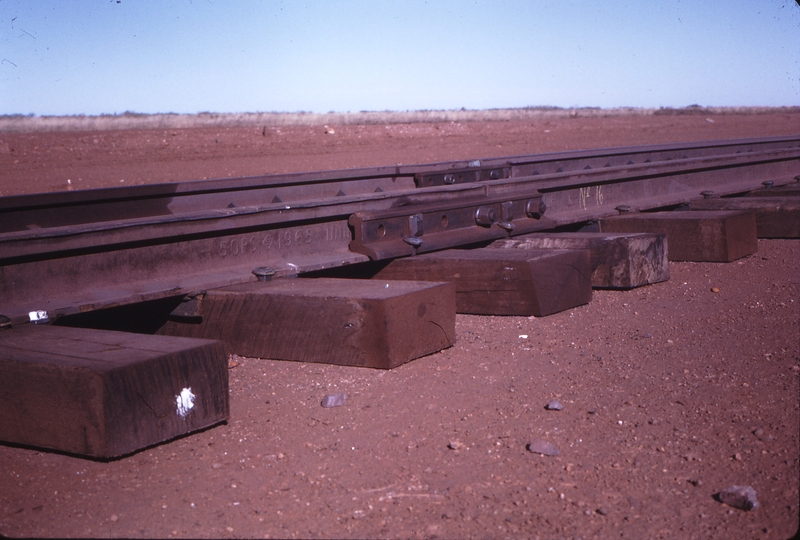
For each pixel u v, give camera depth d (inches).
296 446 152.3
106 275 210.7
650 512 122.3
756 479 131.4
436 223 288.0
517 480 134.3
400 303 198.7
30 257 194.9
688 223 338.6
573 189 375.2
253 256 246.5
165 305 226.7
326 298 201.8
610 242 288.7
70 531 120.4
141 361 148.8
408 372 195.2
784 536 112.6
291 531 119.2
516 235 313.7
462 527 119.1
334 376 193.6
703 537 114.3
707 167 464.4
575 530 117.4
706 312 249.4
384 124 1759.4
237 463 145.2
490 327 239.3
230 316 215.9
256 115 2027.6
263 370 201.3
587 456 143.2
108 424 143.5
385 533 118.0
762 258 340.8
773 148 679.7
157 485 136.5
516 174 459.2
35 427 151.9
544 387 181.9
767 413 159.8
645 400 170.9
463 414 165.9
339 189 377.7
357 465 142.6
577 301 264.2
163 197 299.1
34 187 705.6
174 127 1567.4
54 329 177.6
